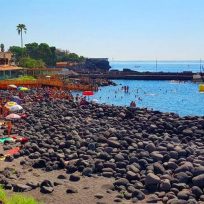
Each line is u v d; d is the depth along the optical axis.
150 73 153.62
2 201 16.41
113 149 25.73
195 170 19.91
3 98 64.38
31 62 150.62
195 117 40.75
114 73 157.25
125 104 74.75
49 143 28.91
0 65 118.56
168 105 73.75
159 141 28.75
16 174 22.11
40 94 76.25
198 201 17.53
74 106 59.66
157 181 19.28
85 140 29.06
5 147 28.53
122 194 18.94
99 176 21.83
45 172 22.80
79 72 163.25
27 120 42.06
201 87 98.94
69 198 18.56
